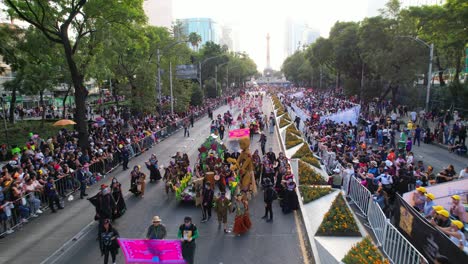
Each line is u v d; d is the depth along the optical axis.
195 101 54.69
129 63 40.53
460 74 45.62
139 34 27.27
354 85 58.22
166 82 45.53
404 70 39.28
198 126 40.97
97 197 12.69
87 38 26.69
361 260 8.05
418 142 26.62
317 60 72.00
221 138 31.39
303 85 124.62
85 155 19.80
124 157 21.92
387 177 13.33
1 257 10.93
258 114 38.81
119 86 42.78
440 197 11.20
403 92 50.62
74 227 13.23
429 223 8.45
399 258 8.95
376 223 10.89
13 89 37.56
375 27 42.47
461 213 9.82
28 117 51.69
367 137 27.88
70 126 37.44
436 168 20.08
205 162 17.81
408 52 38.69
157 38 42.16
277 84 181.50
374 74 54.00
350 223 10.88
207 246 11.22
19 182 14.05
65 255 11.00
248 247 11.10
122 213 13.95
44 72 33.41
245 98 71.00
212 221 13.30
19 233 12.75
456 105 36.72
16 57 28.56
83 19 24.88
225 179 15.16
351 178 14.30
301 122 33.44
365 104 49.91
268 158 17.80
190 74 43.97
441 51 38.88
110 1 23.27
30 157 18.33
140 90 41.47
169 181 16.44
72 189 17.48
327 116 31.30
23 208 13.56
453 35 30.95
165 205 15.27
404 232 9.83
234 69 103.06
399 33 40.16
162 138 32.75
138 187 16.41
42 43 26.16
